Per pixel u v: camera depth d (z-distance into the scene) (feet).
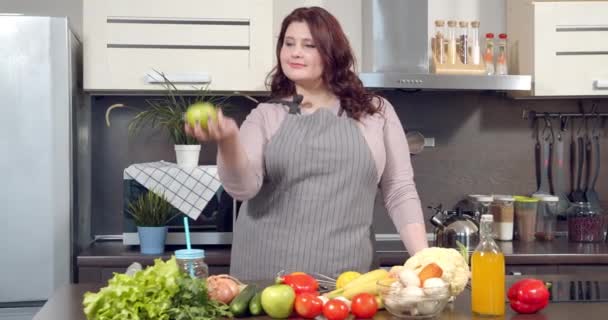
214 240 9.91
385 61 10.50
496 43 11.50
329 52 6.68
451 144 11.46
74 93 9.55
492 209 10.66
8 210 9.06
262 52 10.03
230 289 4.87
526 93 10.67
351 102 6.88
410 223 6.52
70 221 9.18
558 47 10.34
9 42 9.07
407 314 4.61
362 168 6.65
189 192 9.67
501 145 11.51
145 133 11.03
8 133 9.06
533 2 10.34
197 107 4.77
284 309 4.63
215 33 9.96
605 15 10.33
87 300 4.26
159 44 9.88
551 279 6.19
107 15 9.77
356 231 6.74
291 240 6.59
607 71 10.40
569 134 11.50
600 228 10.51
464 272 5.04
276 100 7.02
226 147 5.28
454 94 11.46
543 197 10.78
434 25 11.43
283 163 6.59
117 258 9.16
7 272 9.06
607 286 5.84
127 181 9.75
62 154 9.15
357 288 4.86
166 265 4.45
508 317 4.72
